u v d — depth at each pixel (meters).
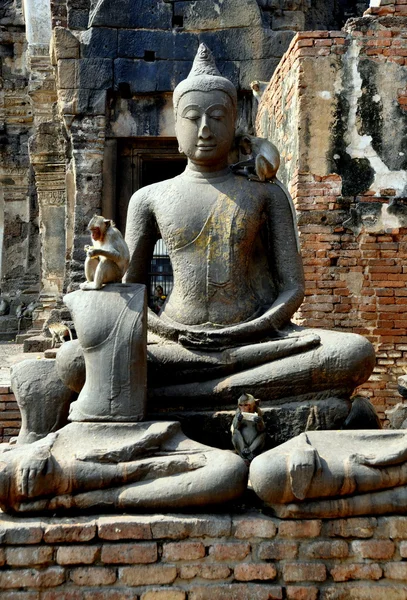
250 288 5.11
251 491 4.27
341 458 3.97
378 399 8.10
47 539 3.77
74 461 3.94
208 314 4.96
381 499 3.93
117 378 4.31
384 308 8.18
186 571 3.78
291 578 3.79
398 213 8.20
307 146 8.21
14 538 3.76
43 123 14.23
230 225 5.00
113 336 4.35
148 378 4.77
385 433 4.18
